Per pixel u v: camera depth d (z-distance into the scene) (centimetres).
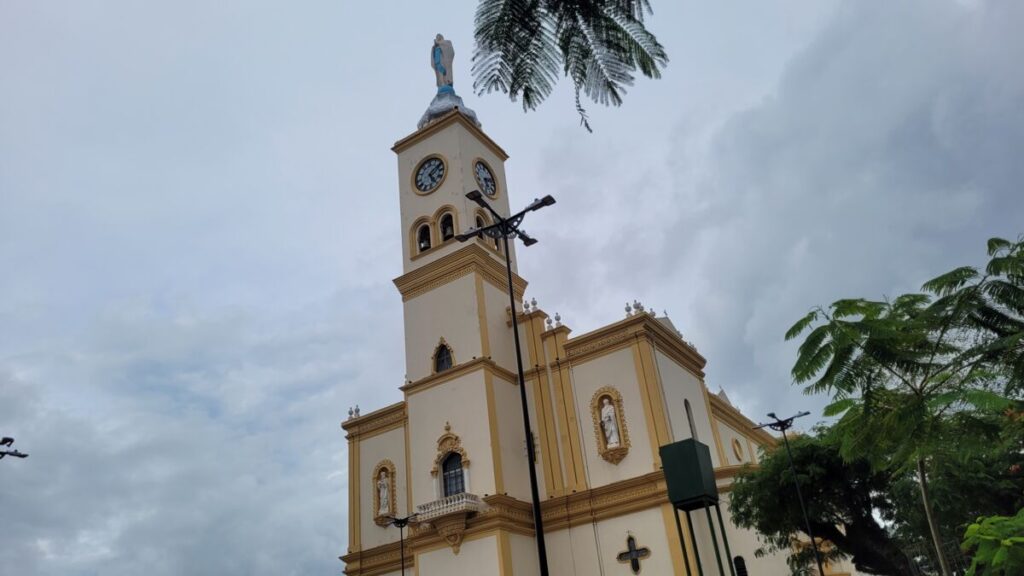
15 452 3412
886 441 1800
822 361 1766
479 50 659
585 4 662
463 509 3850
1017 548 1385
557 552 3988
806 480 3334
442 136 5053
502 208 5141
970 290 1648
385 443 4847
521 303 4925
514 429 4259
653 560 3706
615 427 4056
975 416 1781
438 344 4488
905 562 3369
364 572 4566
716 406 4934
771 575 3991
